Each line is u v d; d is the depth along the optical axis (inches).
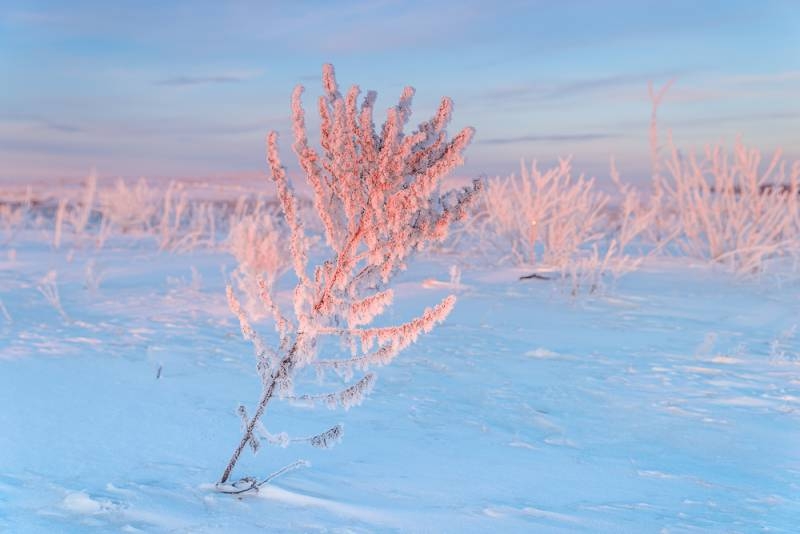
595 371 230.4
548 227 533.3
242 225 366.9
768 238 514.9
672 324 322.3
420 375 216.8
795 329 317.1
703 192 559.5
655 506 117.7
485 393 197.9
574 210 526.6
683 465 142.6
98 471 124.3
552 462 141.2
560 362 242.7
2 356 215.8
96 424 152.7
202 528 100.7
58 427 149.3
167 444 141.7
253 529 101.1
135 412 163.3
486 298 379.2
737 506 118.8
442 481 126.5
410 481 125.9
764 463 145.3
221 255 629.6
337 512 109.1
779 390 209.5
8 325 274.7
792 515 114.4
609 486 128.1
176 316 310.8
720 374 229.3
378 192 119.3
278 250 361.4
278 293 376.8
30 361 211.2
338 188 124.0
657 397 199.6
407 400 186.7
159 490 115.5
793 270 466.6
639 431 167.3
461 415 174.6
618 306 366.0
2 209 898.1
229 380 199.3
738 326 321.4
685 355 258.1
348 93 121.0
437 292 394.9
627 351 263.6
